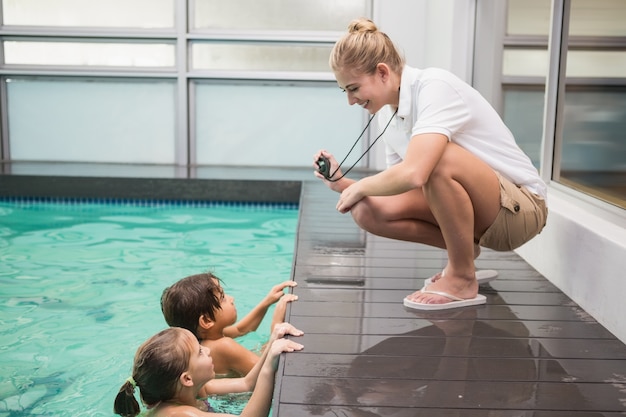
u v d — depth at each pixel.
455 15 5.01
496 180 2.32
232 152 6.73
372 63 2.28
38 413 2.28
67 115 6.63
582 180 2.99
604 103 2.78
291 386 1.86
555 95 3.22
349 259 3.30
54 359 2.71
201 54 6.54
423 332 2.28
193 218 5.43
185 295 2.37
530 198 2.39
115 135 6.67
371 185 2.31
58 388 2.47
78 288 3.61
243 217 5.52
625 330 2.20
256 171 6.41
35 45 6.52
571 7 3.08
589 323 2.39
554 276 2.84
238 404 2.29
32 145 6.68
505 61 4.32
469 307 2.53
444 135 2.21
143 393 2.01
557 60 3.20
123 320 3.15
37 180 5.86
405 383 1.89
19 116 6.63
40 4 6.42
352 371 1.96
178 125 6.58
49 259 4.17
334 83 6.55
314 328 2.30
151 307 3.33
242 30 6.44
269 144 6.70
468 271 2.50
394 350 2.12
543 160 3.32
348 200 2.38
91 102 6.61
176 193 5.88
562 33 3.16
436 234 2.60
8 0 6.43
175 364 1.95
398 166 2.23
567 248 2.69
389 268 3.12
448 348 2.14
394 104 2.40
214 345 2.44
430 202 2.34
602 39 2.80
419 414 1.72
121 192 5.88
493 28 4.55
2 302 3.38
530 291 2.74
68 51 6.52
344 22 6.47
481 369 1.99
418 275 2.99
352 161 6.69
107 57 6.53
